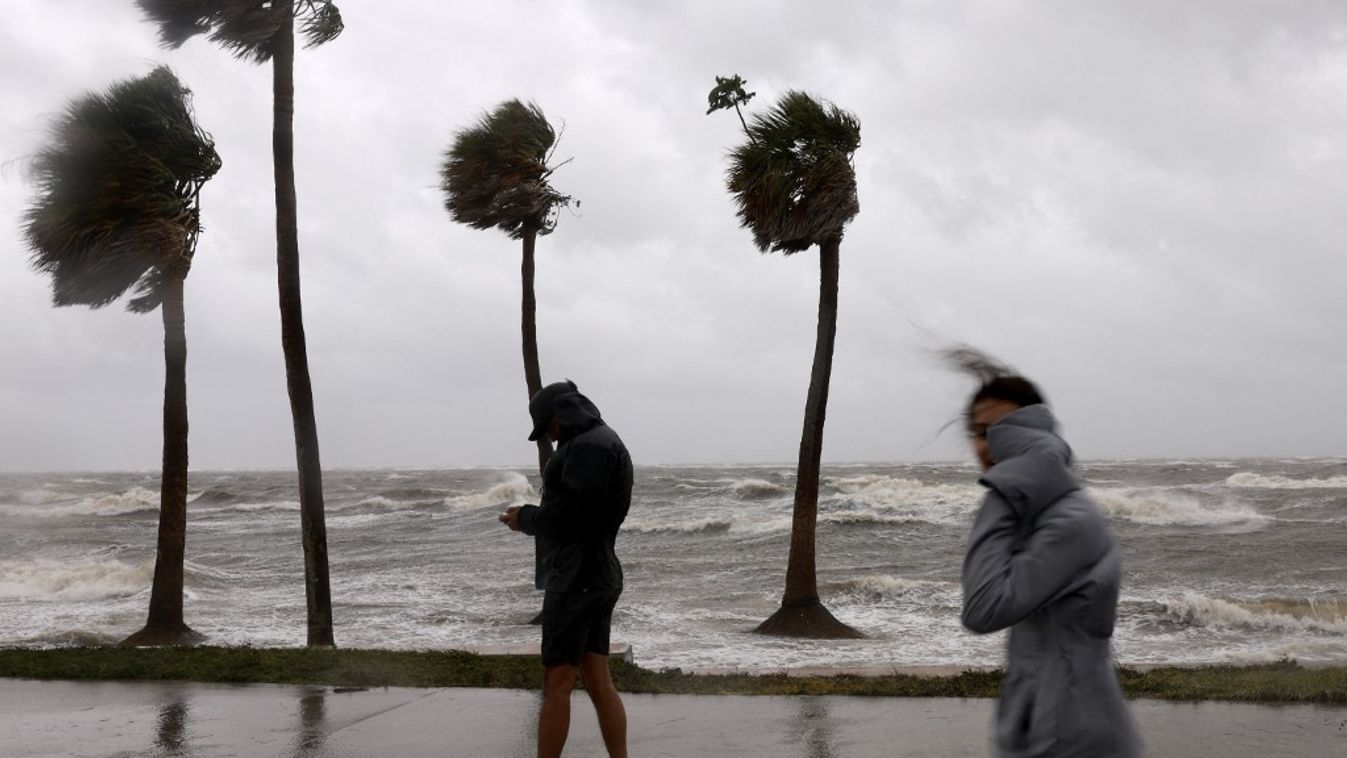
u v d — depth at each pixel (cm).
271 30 1224
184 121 1440
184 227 1424
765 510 4641
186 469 1526
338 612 1966
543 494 498
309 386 1270
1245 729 627
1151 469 8625
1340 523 3631
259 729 668
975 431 289
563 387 498
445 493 6712
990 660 1345
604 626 502
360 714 712
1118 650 1498
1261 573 2436
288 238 1266
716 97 1528
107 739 643
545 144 1650
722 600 2141
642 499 5606
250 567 2992
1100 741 254
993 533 263
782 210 1498
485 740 631
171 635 1495
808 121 1500
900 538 3425
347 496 7144
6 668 912
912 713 694
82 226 1359
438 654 1002
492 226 1658
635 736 638
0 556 3472
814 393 1588
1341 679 801
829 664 1319
